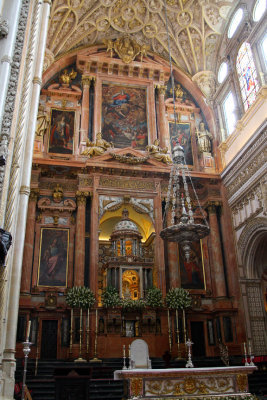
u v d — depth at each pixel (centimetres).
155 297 1783
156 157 2095
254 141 1777
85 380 940
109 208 1980
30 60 1111
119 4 2234
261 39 1906
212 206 2075
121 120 2239
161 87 2348
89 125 2180
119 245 1964
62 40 2223
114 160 2034
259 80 1862
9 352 860
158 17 2306
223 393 989
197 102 2411
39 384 1295
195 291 1947
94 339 1703
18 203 994
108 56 2334
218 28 2275
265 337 1806
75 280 1814
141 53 2367
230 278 1928
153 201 2048
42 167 1964
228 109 2200
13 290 913
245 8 2072
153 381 966
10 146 930
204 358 1747
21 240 965
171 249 1973
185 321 1848
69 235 1945
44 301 1781
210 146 2256
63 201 1991
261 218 1736
